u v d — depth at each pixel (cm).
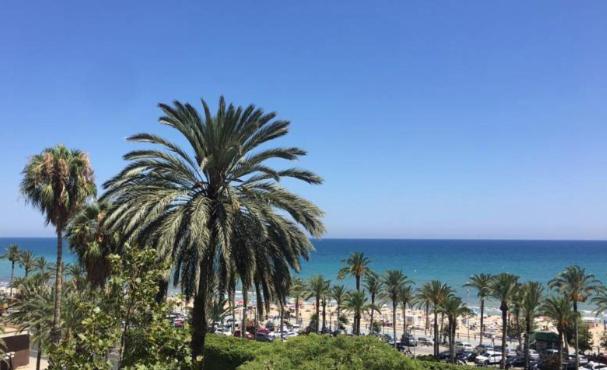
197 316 1839
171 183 1877
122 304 919
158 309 926
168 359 921
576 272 6094
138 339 914
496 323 8894
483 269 18862
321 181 1942
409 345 6756
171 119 1847
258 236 1828
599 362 5978
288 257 1869
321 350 1103
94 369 855
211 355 2661
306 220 1862
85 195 2552
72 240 2558
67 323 2516
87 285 2767
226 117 1859
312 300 11481
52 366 871
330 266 19125
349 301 5959
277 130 1936
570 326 5409
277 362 1062
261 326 7356
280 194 1881
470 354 6078
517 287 5375
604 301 5738
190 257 1770
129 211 1711
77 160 2552
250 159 1895
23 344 3653
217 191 1895
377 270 18100
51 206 2453
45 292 3164
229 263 1731
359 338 1131
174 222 1667
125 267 955
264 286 1894
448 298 5716
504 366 5256
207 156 1842
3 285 11075
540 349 6247
